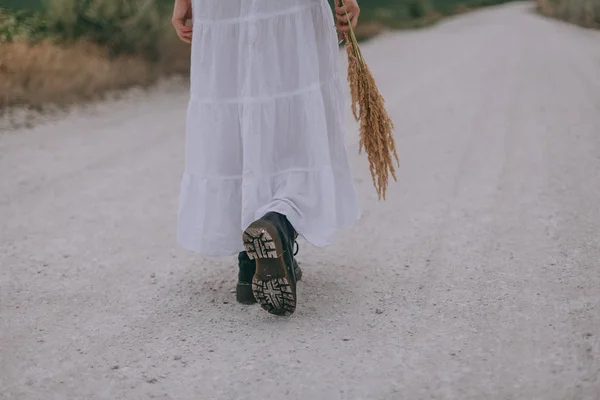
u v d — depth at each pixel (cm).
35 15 1158
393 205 482
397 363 271
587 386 246
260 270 291
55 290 357
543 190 491
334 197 312
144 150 689
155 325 314
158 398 253
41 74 923
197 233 322
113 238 434
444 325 301
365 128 307
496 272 356
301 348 287
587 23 2425
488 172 550
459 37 2061
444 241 406
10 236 440
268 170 307
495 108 827
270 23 299
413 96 963
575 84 970
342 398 248
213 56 308
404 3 2942
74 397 256
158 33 1186
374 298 333
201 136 316
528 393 244
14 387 263
